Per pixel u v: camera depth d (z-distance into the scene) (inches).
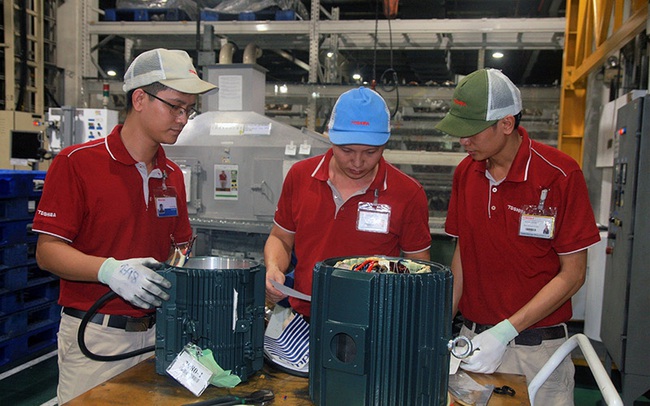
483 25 160.4
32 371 128.0
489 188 62.1
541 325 62.1
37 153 174.2
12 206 126.0
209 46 135.6
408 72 257.9
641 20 89.4
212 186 125.3
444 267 43.1
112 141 58.9
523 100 164.9
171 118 57.7
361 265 43.5
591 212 58.4
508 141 59.1
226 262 48.9
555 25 157.9
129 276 45.8
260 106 133.0
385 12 152.5
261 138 122.6
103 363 59.7
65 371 61.0
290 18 171.9
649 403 117.6
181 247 68.1
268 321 53.5
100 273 48.1
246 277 44.2
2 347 128.8
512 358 62.6
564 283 57.0
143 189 61.1
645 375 100.3
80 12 189.8
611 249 111.7
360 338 37.9
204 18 175.6
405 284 38.2
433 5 200.5
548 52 264.2
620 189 106.8
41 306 138.0
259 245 125.3
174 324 44.7
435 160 156.5
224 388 44.6
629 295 100.3
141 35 189.8
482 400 44.1
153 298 44.7
